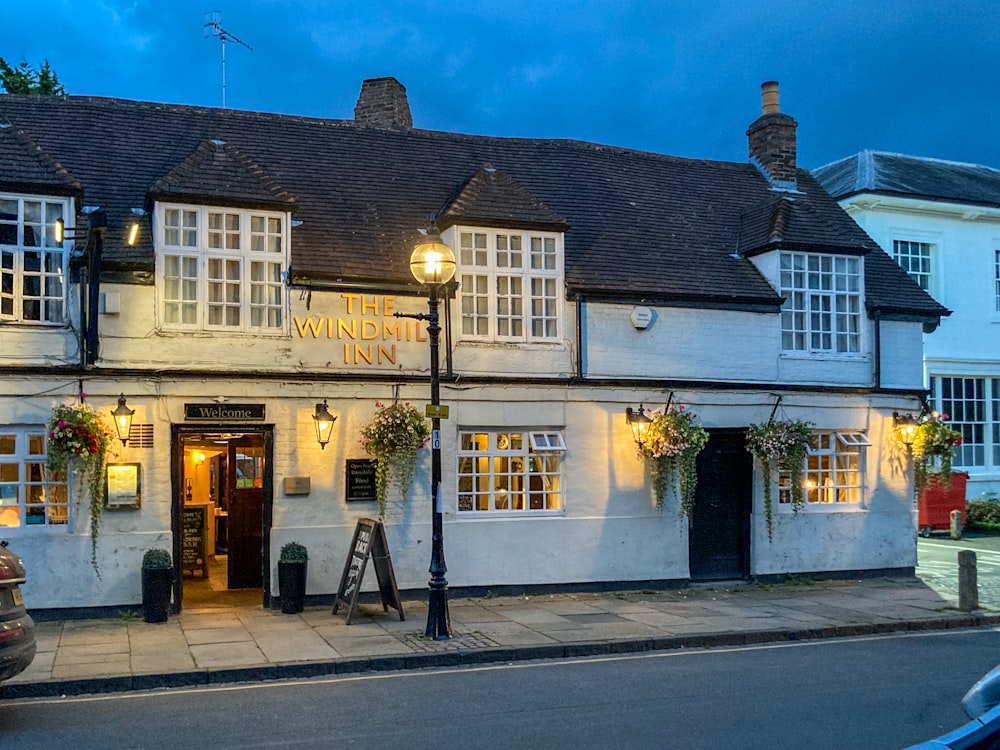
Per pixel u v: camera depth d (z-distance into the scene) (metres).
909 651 10.55
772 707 7.98
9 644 7.36
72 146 13.83
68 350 11.88
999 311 23.30
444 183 15.64
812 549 15.47
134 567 12.00
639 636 10.93
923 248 22.66
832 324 15.95
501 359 13.84
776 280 15.64
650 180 17.48
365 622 11.73
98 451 11.71
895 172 23.22
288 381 12.80
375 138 16.14
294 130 15.67
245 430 12.69
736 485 15.28
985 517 21.62
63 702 8.36
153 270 12.24
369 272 13.30
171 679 8.98
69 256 11.93
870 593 14.32
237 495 14.25
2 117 13.95
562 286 14.20
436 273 10.84
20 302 11.74
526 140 17.41
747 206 17.64
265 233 12.93
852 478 16.05
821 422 15.66
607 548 14.25
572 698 8.34
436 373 10.97
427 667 9.84
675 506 14.69
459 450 13.67
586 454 14.24
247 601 13.15
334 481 12.99
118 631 11.09
